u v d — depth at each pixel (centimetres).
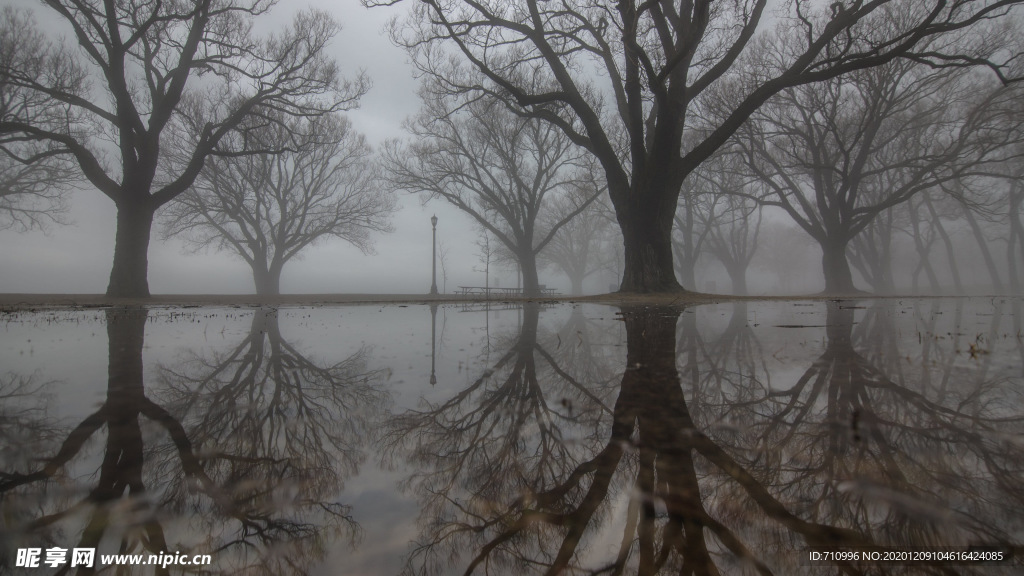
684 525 84
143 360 294
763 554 74
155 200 1692
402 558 73
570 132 1667
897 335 412
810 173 2820
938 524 80
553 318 718
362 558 72
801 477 103
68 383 216
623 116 1714
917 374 221
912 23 2023
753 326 526
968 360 261
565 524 86
